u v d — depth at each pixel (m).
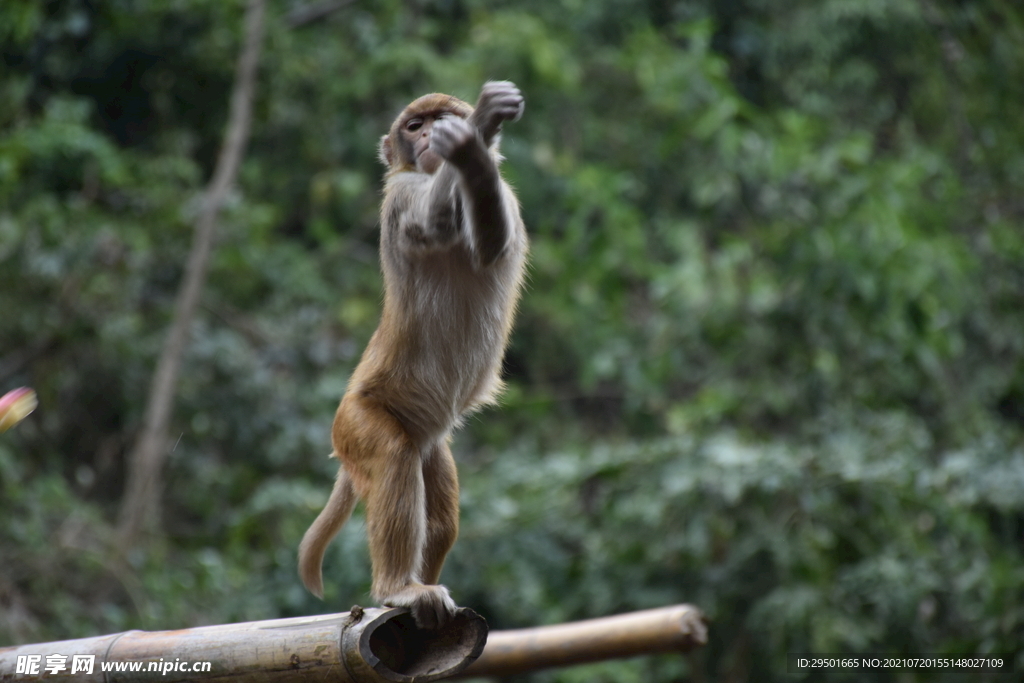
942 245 14.95
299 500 14.42
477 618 5.14
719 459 12.41
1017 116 20.25
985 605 11.34
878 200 15.00
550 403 18.92
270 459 16.30
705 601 12.49
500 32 19.97
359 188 19.05
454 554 13.09
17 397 5.57
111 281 15.46
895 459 12.59
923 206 15.91
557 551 13.28
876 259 14.21
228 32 17.73
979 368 16.41
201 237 15.35
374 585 5.83
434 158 6.55
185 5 17.03
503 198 5.85
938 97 21.09
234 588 13.67
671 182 21.02
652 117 21.27
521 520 13.25
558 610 13.09
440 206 6.06
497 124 5.77
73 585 13.38
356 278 19.08
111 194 16.50
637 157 21.02
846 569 12.41
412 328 6.43
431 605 5.19
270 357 17.17
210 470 16.16
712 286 15.47
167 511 16.70
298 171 20.31
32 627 12.22
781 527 12.36
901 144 20.86
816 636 11.68
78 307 15.24
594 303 18.34
